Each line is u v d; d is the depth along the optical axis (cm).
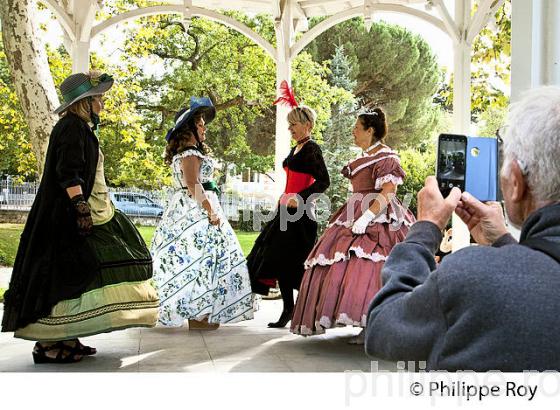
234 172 2067
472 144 152
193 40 1959
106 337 469
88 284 355
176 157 477
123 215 379
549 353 96
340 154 1836
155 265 475
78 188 354
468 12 715
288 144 751
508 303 98
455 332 101
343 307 408
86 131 365
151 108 1920
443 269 104
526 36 233
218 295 480
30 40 763
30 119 770
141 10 741
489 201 151
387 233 425
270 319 564
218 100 1989
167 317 470
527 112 109
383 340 111
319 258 430
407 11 751
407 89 2330
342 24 2231
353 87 2069
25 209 1786
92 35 727
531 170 108
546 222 105
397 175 429
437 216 126
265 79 1950
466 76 717
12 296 354
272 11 777
